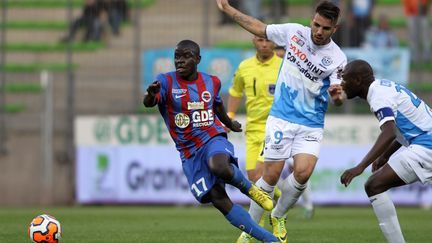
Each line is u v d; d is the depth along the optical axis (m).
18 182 66.88
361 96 28.33
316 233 39.88
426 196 60.94
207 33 68.19
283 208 32.16
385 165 28.31
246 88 39.22
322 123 31.83
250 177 39.38
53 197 66.56
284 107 31.72
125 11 73.38
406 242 35.41
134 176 62.78
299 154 31.36
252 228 27.42
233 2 70.19
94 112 67.81
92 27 73.25
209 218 50.28
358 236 38.34
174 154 62.38
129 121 63.00
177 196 62.31
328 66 31.22
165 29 75.19
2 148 67.12
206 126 28.28
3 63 69.06
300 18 74.25
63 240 35.59
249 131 39.28
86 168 63.50
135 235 38.19
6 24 78.25
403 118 27.89
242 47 73.25
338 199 61.31
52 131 67.31
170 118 28.44
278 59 39.09
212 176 27.69
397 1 77.44
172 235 38.22
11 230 40.50
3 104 67.31
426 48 69.12
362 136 61.16
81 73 70.69
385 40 67.75
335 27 30.70
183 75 28.22
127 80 69.94
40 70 72.44
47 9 79.69
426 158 27.70
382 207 28.16
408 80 67.75
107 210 58.50
